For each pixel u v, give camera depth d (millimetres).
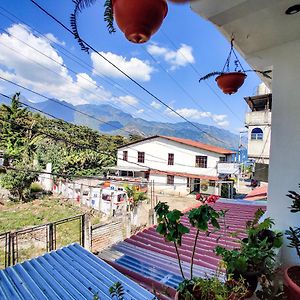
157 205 1529
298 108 2305
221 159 18766
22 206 13336
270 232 2207
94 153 21578
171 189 19234
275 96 2434
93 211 12859
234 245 2814
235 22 1922
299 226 2295
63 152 19938
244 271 1702
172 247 2955
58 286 2293
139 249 2988
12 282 2357
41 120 19250
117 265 2635
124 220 8109
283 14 1794
